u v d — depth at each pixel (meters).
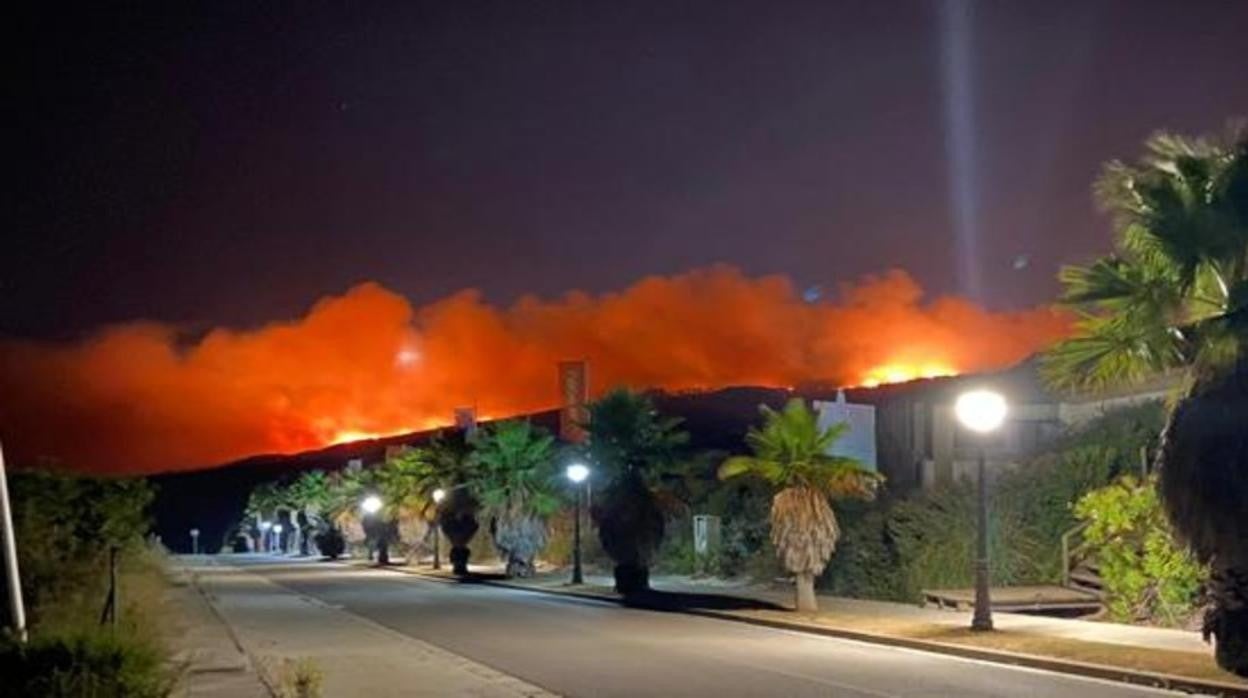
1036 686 19.61
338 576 68.19
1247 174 19.23
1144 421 33.97
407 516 84.56
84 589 25.17
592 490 44.44
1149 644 23.27
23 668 13.25
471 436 67.00
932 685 19.88
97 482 31.47
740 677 21.28
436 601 44.16
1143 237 20.64
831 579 39.62
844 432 37.28
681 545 53.38
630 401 44.12
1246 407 18.31
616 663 23.83
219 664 23.58
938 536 35.94
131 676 13.40
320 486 123.19
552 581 53.66
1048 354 22.36
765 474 33.47
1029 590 33.38
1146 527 27.92
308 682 19.59
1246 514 18.23
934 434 42.84
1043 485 35.31
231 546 175.38
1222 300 19.89
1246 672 18.94
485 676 22.23
